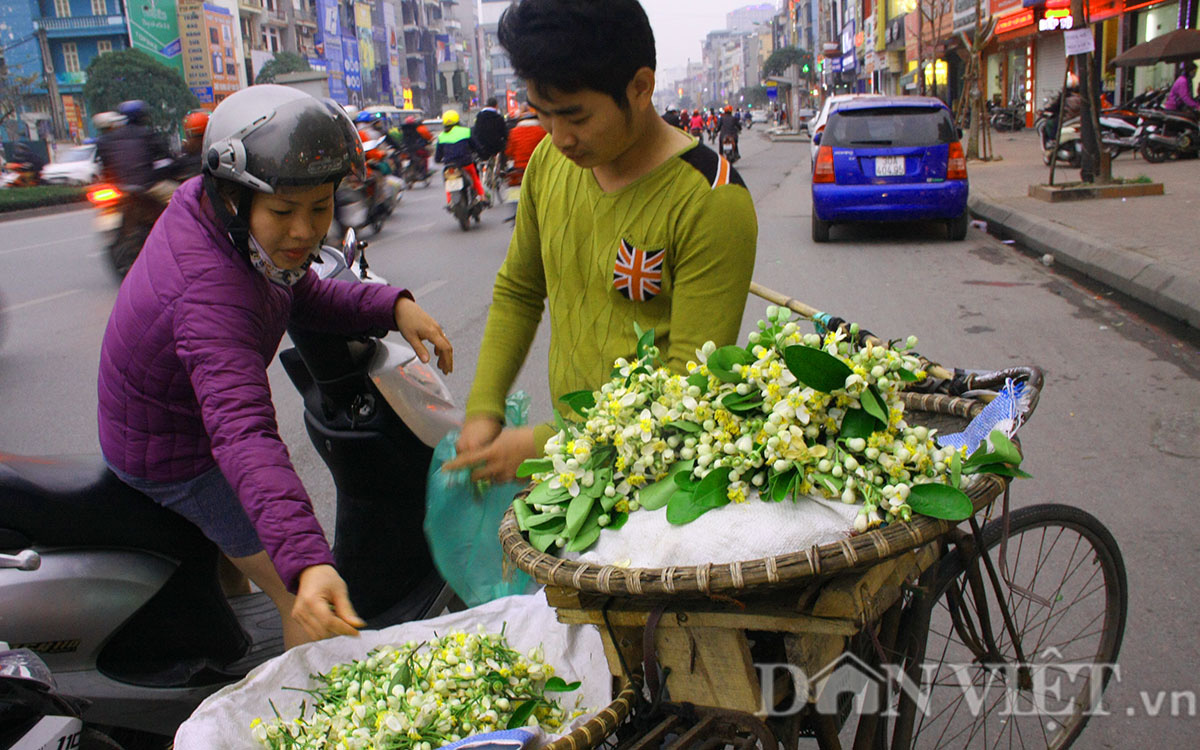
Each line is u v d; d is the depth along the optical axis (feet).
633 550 4.86
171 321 5.75
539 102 5.43
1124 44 70.18
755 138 145.59
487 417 6.44
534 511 5.41
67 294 29.35
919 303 23.31
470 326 22.36
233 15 183.62
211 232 5.74
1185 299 20.38
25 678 5.39
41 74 165.17
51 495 6.65
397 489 8.46
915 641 6.16
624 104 5.41
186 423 6.44
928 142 31.76
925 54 108.99
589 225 6.10
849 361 5.05
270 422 5.53
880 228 36.27
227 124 5.43
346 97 240.32
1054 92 80.38
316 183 5.54
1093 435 14.21
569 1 5.16
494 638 6.30
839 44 199.93
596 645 6.25
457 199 39.99
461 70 243.40
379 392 8.00
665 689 5.21
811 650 5.08
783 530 4.66
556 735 5.44
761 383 4.98
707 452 4.96
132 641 7.21
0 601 6.51
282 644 8.00
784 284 26.12
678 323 5.83
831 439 5.01
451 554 7.66
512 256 6.95
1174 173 43.01
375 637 6.47
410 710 5.52
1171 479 12.54
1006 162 55.77
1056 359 18.25
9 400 18.53
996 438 5.23
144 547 7.06
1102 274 24.40
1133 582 10.11
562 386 6.51
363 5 254.68
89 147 88.94
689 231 5.75
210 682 7.49
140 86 141.18
